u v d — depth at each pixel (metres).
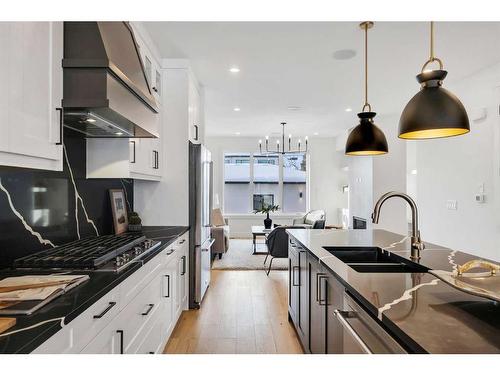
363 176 6.69
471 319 1.04
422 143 4.88
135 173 2.72
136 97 1.99
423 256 2.03
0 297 1.21
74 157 2.38
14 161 1.20
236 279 4.73
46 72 1.36
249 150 8.90
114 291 1.51
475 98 3.91
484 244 3.77
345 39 2.97
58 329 1.03
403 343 1.00
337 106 5.48
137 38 2.64
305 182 9.07
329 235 3.02
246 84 4.31
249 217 8.90
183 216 3.58
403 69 3.75
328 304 1.85
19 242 1.78
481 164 3.80
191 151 3.59
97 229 2.76
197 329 3.05
